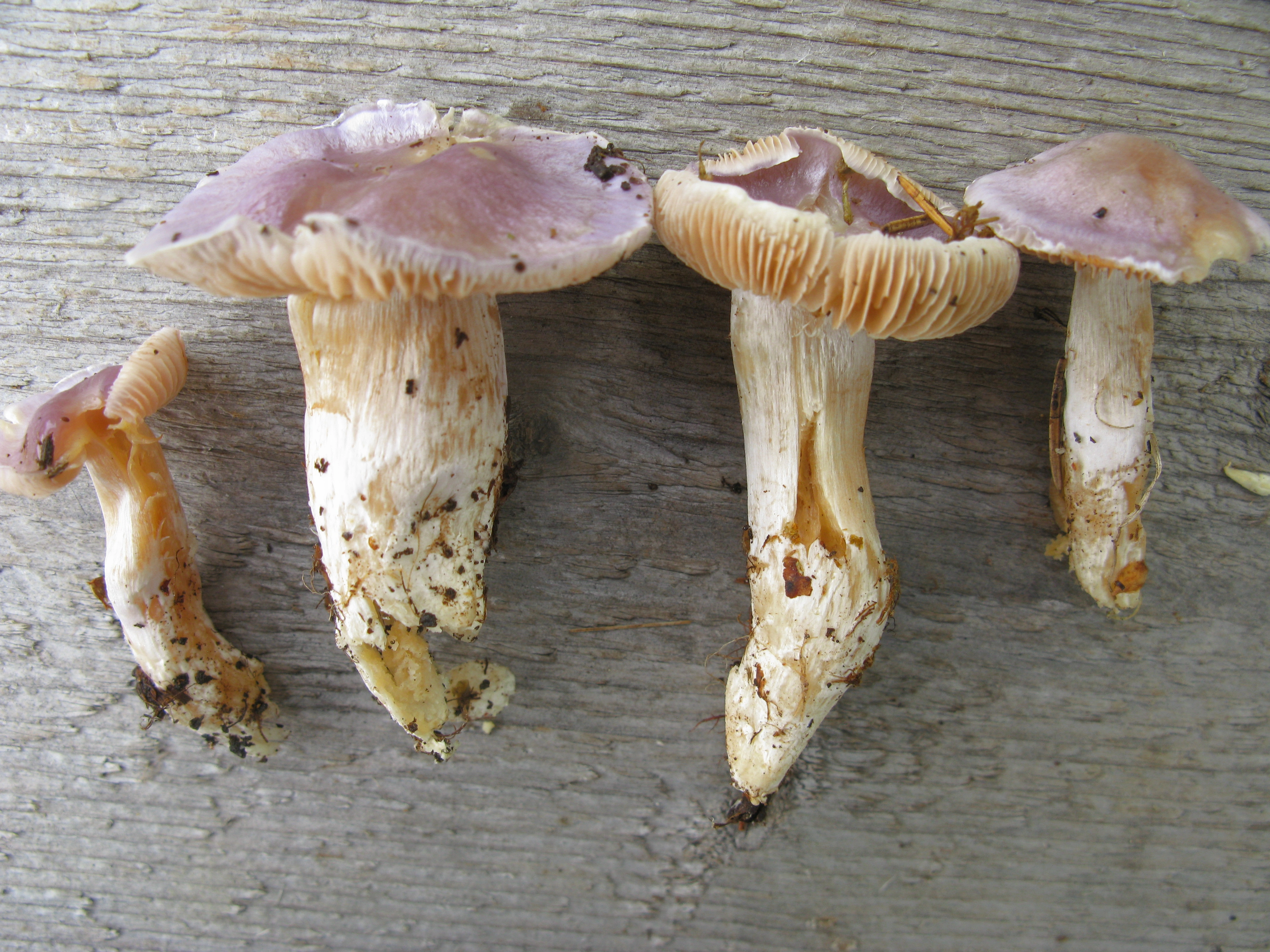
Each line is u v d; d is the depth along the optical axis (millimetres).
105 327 156
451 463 132
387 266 110
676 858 172
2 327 156
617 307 158
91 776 167
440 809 170
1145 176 135
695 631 165
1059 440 156
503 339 149
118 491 150
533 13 154
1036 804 172
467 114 139
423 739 150
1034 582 165
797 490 140
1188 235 130
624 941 174
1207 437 164
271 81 154
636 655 165
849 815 171
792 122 158
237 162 139
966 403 162
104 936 172
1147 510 165
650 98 156
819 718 145
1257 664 168
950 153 159
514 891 173
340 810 170
